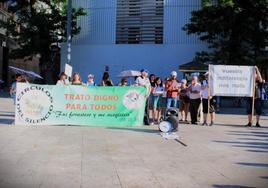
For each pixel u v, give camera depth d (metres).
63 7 41.72
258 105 16.95
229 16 32.22
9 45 55.16
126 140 11.99
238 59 32.97
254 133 14.48
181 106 18.56
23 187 6.97
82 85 15.47
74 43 38.97
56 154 9.63
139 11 37.88
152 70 37.47
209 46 34.34
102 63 38.47
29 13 43.41
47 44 41.59
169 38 37.19
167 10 37.16
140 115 15.69
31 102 15.12
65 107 15.35
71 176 7.74
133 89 15.63
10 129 13.72
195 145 11.48
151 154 10.00
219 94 17.09
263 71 33.53
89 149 10.37
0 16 51.56
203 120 17.45
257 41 33.19
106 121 15.57
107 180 7.53
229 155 10.14
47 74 42.84
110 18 38.34
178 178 7.81
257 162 9.38
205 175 8.09
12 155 9.42
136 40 37.91
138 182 7.46
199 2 36.56
